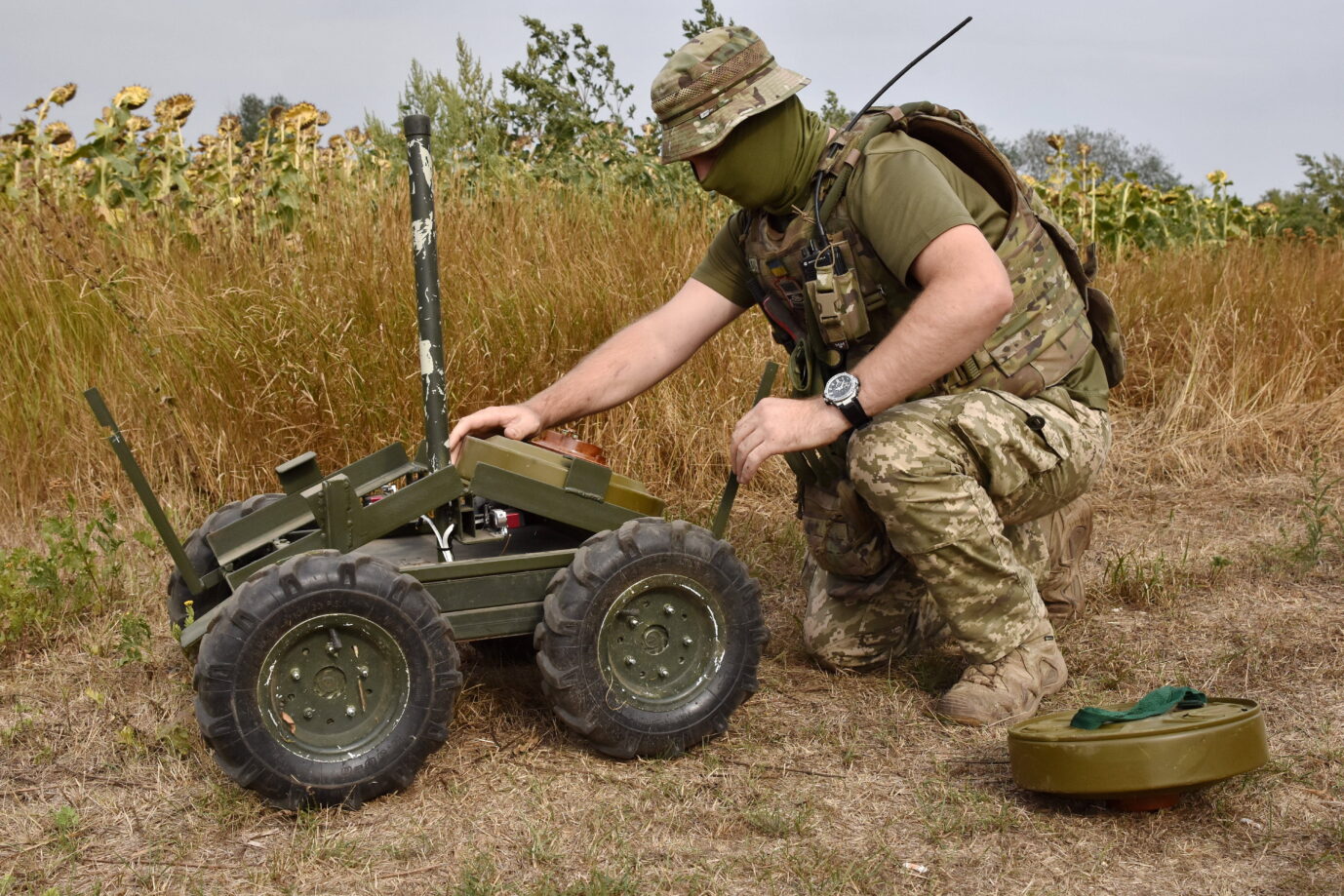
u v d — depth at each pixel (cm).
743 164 255
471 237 502
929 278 246
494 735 262
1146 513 463
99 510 412
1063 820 225
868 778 244
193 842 217
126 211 552
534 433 285
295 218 562
